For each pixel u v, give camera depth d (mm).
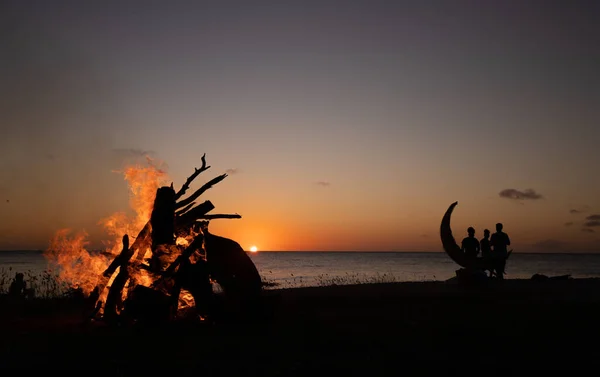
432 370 5266
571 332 6965
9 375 5117
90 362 5570
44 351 6055
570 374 5129
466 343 6363
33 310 9352
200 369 5297
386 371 5230
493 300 10461
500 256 17109
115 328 7504
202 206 8578
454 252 14766
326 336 6773
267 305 7855
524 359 5652
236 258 8047
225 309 7672
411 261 136125
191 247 7809
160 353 5938
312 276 46344
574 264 116625
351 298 10711
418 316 8336
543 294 11805
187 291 8539
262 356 5785
